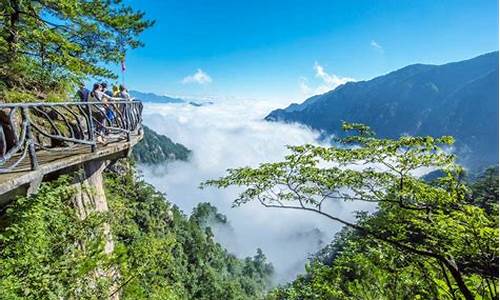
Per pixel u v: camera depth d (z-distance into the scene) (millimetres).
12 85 9914
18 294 4848
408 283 6160
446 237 4500
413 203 4910
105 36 12594
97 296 6641
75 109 9984
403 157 4508
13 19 10547
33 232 5438
